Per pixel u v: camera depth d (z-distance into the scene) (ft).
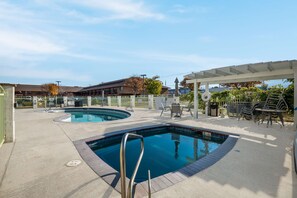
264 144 15.07
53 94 142.72
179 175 9.57
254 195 7.70
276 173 9.73
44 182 8.92
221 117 32.40
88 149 13.94
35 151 13.50
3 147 14.49
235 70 24.81
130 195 5.94
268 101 27.78
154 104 55.98
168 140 21.72
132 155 16.67
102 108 58.54
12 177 9.45
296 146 10.40
